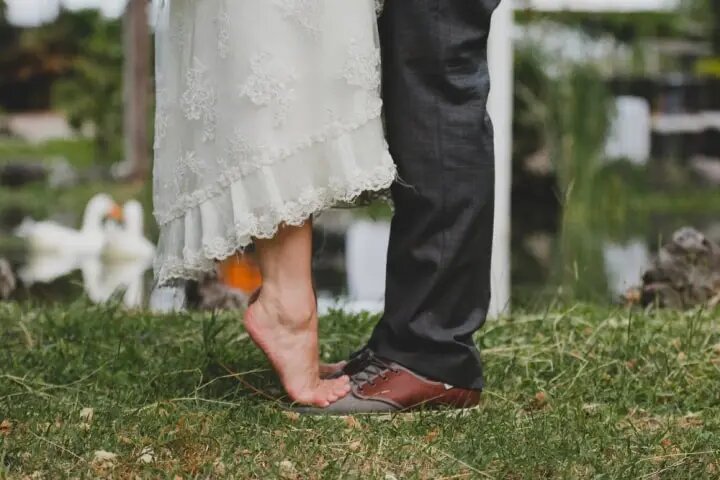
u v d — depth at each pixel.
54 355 4.23
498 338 4.61
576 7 18.17
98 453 2.97
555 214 13.78
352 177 3.27
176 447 3.05
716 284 5.93
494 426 3.30
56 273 11.19
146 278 10.73
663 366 4.12
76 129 28.39
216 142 3.32
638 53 20.48
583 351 4.39
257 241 3.44
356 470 2.97
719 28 30.53
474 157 3.37
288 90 3.25
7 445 3.01
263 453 3.05
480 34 3.35
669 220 18.34
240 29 3.26
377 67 3.31
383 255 12.80
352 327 4.83
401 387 3.48
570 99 13.66
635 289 6.22
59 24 30.67
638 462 3.02
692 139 28.17
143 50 23.70
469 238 3.41
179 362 4.09
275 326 3.45
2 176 23.78
